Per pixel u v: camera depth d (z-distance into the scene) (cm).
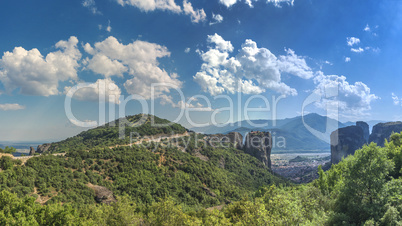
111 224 3781
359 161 3791
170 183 10725
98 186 8044
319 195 4625
